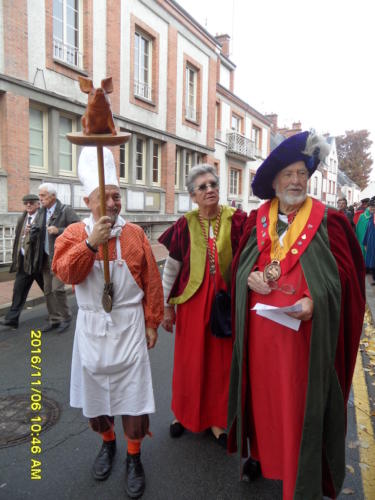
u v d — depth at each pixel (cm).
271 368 192
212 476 232
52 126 988
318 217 190
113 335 208
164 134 1479
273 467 197
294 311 171
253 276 193
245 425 214
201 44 1683
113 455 243
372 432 282
